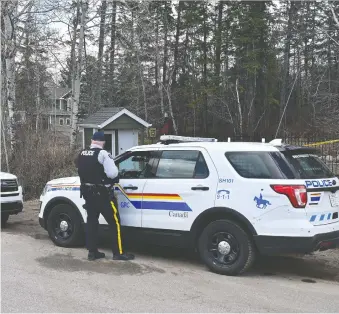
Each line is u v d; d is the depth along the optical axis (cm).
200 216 589
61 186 732
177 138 678
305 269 627
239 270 565
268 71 3622
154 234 630
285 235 532
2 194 868
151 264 631
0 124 1412
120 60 2633
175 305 468
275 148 571
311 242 525
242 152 580
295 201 531
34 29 1691
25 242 762
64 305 464
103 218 683
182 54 3666
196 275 578
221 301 482
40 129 1495
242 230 561
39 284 533
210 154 598
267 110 3719
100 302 474
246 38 3462
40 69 2239
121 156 686
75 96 1722
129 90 2902
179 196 607
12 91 1488
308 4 2941
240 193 562
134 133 1606
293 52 3969
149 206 634
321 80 2111
